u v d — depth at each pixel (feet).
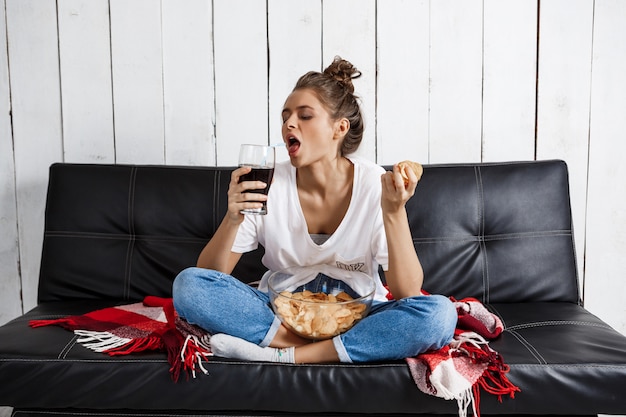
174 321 5.40
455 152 7.73
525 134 7.70
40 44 7.63
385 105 7.69
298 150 5.58
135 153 7.80
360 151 7.77
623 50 7.54
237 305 5.16
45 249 6.75
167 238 6.77
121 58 7.64
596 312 7.98
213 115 7.72
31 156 7.81
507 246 6.64
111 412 5.09
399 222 5.36
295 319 5.08
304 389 4.91
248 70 7.65
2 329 5.63
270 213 5.86
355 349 4.98
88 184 6.82
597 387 4.89
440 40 7.57
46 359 5.00
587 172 7.74
